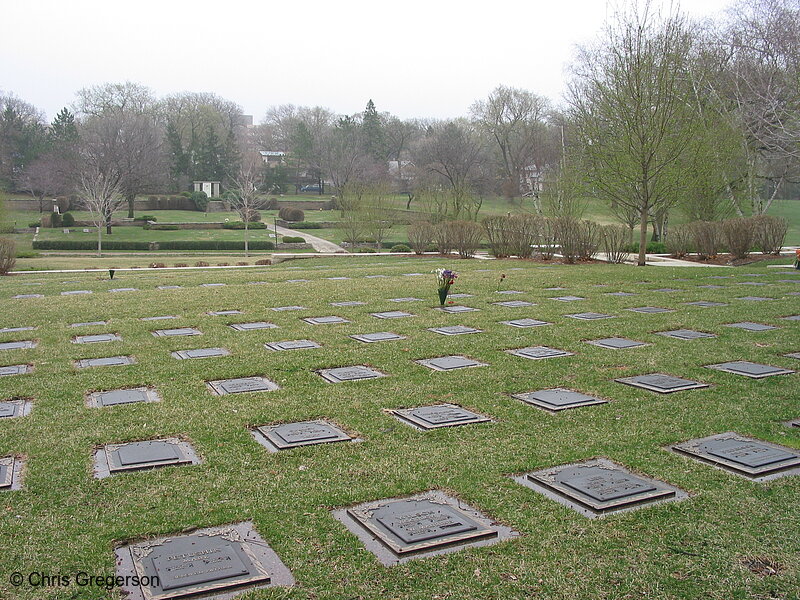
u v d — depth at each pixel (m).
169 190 85.25
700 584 3.40
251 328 10.16
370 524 4.00
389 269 20.03
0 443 5.32
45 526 3.98
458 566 3.56
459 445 5.30
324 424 5.82
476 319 10.75
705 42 28.91
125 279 18.12
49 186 66.12
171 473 4.75
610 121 22.20
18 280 18.80
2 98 80.44
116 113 78.31
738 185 28.81
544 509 4.21
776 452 5.10
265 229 64.81
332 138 94.06
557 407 6.23
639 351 8.46
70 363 7.90
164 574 3.47
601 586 3.39
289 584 3.41
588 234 22.62
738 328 9.90
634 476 4.71
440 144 68.88
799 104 22.34
